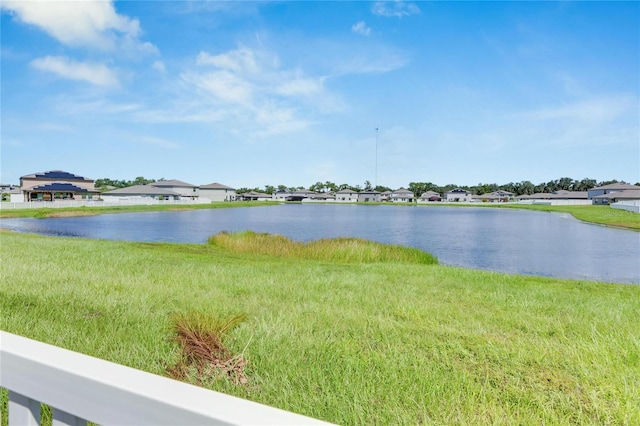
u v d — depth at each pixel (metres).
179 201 84.31
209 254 13.51
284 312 4.98
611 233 31.55
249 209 77.69
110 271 7.84
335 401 2.63
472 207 99.19
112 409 0.79
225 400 0.74
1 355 0.94
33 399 0.90
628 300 7.02
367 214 62.22
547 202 106.94
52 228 31.34
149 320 4.34
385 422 2.43
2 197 66.94
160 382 0.79
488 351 3.72
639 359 3.55
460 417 2.46
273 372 3.11
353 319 4.73
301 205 111.25
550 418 2.52
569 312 5.58
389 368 3.15
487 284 8.02
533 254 19.89
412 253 15.74
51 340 3.58
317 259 15.12
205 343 3.47
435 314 5.19
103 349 3.40
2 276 6.69
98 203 63.19
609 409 2.61
